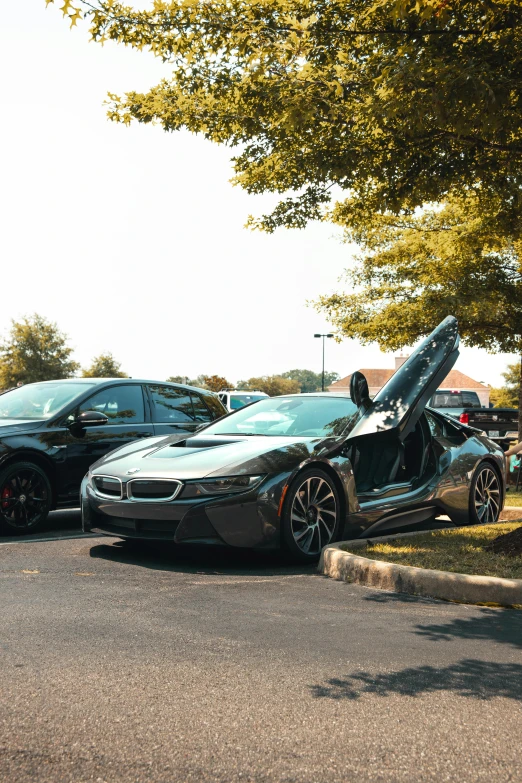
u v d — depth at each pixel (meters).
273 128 8.34
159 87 8.98
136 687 2.94
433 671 3.20
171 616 3.98
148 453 6.07
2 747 2.41
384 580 4.82
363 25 7.19
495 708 2.80
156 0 7.10
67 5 5.59
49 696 2.82
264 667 3.20
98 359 65.00
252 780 2.23
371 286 17.88
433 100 6.09
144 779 2.22
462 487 7.02
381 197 7.93
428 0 5.62
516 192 7.53
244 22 7.11
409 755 2.41
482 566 5.00
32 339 57.81
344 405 6.68
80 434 7.67
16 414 7.88
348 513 5.97
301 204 9.48
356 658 3.35
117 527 5.79
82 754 2.37
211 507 5.28
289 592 4.64
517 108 6.80
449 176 7.72
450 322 6.87
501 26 6.46
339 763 2.35
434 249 16.34
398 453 6.55
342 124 7.56
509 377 74.75
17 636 3.55
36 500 7.23
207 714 2.70
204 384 62.28
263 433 6.54
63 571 5.12
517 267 16.16
